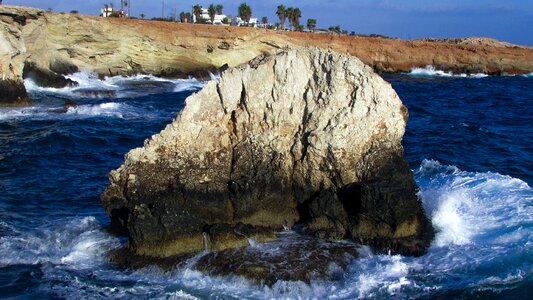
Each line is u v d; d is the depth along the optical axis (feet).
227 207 36.47
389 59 227.81
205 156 36.91
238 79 37.14
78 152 66.74
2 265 33.24
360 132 35.24
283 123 36.83
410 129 84.74
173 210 33.24
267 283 29.55
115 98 121.29
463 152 66.69
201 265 31.45
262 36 201.77
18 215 42.19
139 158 36.88
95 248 34.86
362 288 29.50
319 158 35.58
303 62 36.68
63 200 46.55
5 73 98.12
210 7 288.92
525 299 28.17
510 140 76.13
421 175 51.01
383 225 34.17
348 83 35.42
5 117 88.53
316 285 29.63
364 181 35.06
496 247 32.96
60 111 96.63
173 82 162.81
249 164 36.96
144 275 31.53
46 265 33.22
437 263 31.78
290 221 36.88
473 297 28.58
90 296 29.55
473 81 195.52
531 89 166.71
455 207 38.32
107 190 37.47
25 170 56.85
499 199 40.37
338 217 35.19
